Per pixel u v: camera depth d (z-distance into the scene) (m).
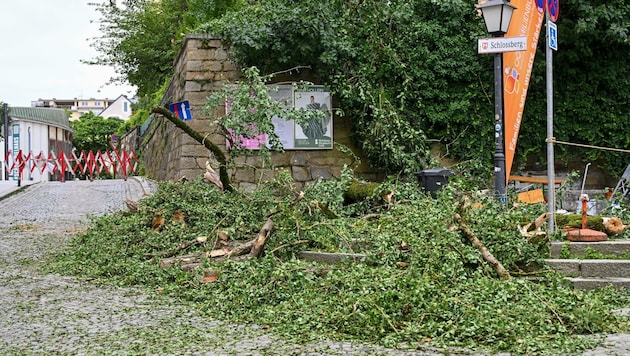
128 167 36.41
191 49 15.93
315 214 9.99
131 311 7.18
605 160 17.12
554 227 8.97
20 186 25.88
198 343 5.84
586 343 5.47
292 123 15.98
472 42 16.58
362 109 16.06
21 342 5.93
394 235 8.37
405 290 6.38
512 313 6.08
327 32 15.42
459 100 16.56
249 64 15.82
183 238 9.97
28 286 8.66
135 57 34.25
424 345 5.63
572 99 16.97
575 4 15.77
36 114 66.00
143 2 34.94
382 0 16.16
